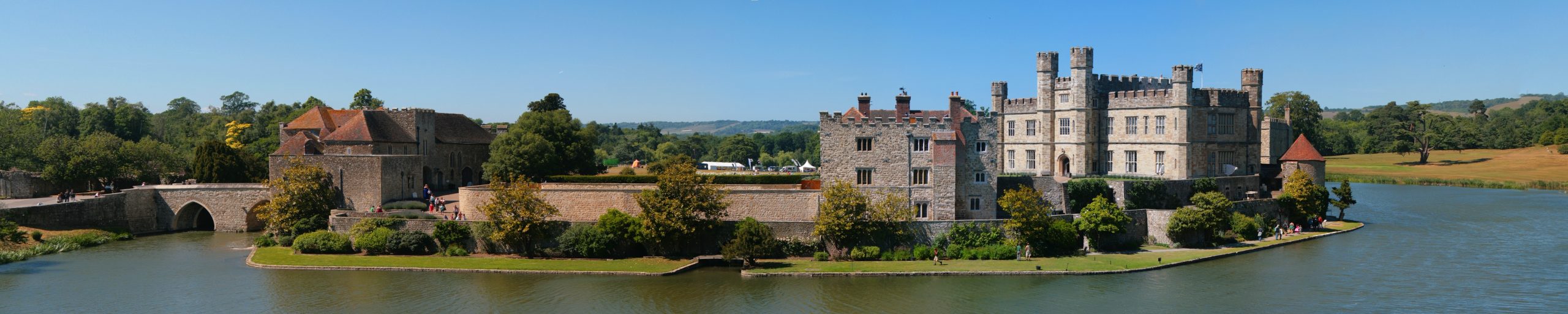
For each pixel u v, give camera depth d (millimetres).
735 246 75250
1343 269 77125
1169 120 97375
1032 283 71375
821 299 66938
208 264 77750
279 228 88188
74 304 63844
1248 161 106062
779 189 85438
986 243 79875
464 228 80625
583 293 68062
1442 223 108250
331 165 92438
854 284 70938
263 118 173375
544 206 79188
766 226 77500
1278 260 81062
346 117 113875
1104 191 91438
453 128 119000
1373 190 167125
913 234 79500
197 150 108188
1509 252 85125
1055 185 89875
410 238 79812
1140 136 100875
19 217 86125
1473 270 76062
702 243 79688
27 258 79812
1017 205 79000
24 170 115000
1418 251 85938
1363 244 90375
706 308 64500
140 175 115500
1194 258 80000
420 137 107000
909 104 86438
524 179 84250
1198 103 98875
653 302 66062
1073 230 81562
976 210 84188
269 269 75062
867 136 81562
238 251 83875
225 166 106812
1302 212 99938
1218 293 68688
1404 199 143500
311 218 87062
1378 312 63281
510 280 71625
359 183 92188
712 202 78875
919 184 82000
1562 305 64250
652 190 80750
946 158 81750
